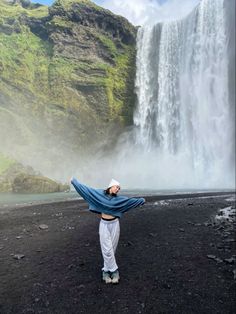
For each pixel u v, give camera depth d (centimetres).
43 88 8094
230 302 690
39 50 8650
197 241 1219
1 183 4325
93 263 930
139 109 8256
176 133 7581
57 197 3584
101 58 8525
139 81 8431
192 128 7369
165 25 8238
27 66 8075
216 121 7100
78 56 8388
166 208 2292
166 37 8156
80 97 8019
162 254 1034
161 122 7856
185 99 7600
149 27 8612
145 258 989
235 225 1581
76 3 8606
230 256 1019
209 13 7406
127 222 1653
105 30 8744
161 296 712
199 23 7538
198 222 1689
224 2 7138
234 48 6994
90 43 8512
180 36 7931
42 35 8906
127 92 8425
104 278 785
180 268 898
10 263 931
